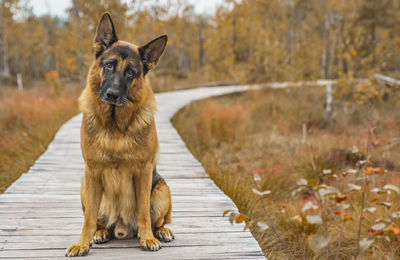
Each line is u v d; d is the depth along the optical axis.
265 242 4.20
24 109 13.29
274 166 8.09
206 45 33.72
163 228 3.24
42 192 4.68
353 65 15.39
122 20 14.63
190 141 9.72
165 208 3.17
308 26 39.03
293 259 3.93
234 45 33.12
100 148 2.73
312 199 6.03
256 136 11.37
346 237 4.35
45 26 45.78
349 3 32.56
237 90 23.33
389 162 7.11
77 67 16.67
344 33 18.23
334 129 11.88
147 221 2.97
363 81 14.29
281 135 11.58
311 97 18.73
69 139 8.38
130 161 2.79
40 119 12.23
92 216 2.85
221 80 33.06
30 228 3.41
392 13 30.05
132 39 17.62
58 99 16.30
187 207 4.13
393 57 15.84
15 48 38.97
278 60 24.31
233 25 32.94
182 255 2.90
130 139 2.75
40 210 3.94
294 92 19.75
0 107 13.45
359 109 13.42
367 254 4.09
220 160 8.51
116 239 3.18
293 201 6.11
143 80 2.90
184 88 27.58
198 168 6.19
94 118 2.77
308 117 13.39
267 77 23.27
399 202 4.96
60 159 6.59
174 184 5.23
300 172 7.34
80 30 15.33
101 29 2.91
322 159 7.71
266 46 24.66
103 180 2.87
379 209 4.57
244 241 3.21
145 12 19.64
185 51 51.72
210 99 19.45
